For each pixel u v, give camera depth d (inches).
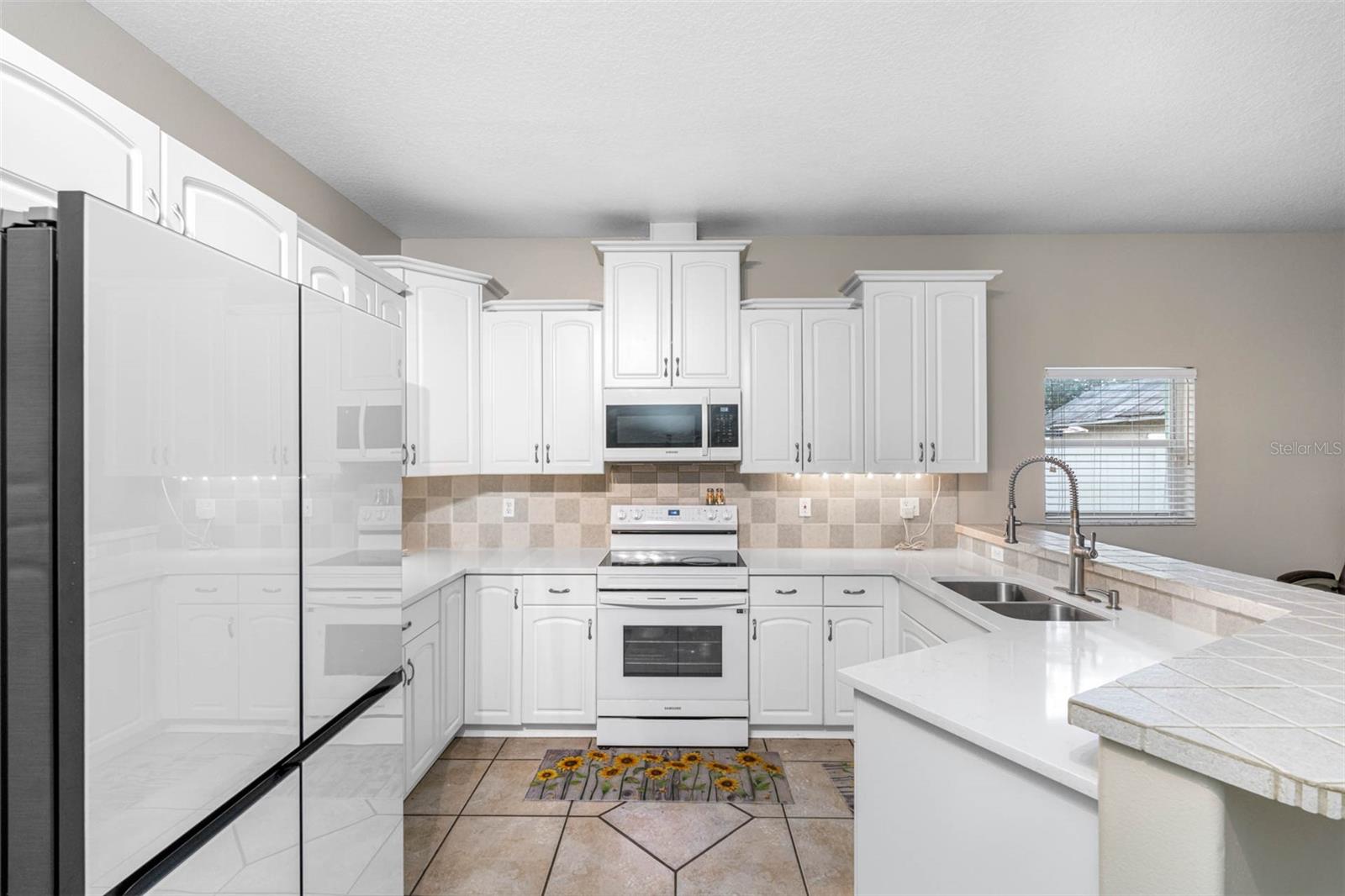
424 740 98.9
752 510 138.3
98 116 45.9
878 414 125.7
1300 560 137.8
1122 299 138.4
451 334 121.8
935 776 50.2
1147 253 138.3
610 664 115.6
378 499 59.4
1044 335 138.3
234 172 88.4
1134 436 139.5
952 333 125.8
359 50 74.4
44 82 42.0
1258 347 138.7
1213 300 138.5
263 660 41.2
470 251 139.9
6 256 28.9
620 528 132.7
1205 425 138.6
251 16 68.3
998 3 66.7
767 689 116.3
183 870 34.4
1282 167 105.8
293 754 45.8
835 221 130.1
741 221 130.3
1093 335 138.4
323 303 49.3
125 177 48.5
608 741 115.2
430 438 118.4
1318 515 137.9
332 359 50.6
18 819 29.0
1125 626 73.6
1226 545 138.2
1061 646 66.0
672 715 115.0
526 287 139.8
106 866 30.1
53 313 28.9
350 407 53.8
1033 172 107.6
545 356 127.9
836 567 117.5
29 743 28.9
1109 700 35.1
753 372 126.6
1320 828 35.5
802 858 83.7
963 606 85.1
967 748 47.6
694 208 123.5
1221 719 32.4
